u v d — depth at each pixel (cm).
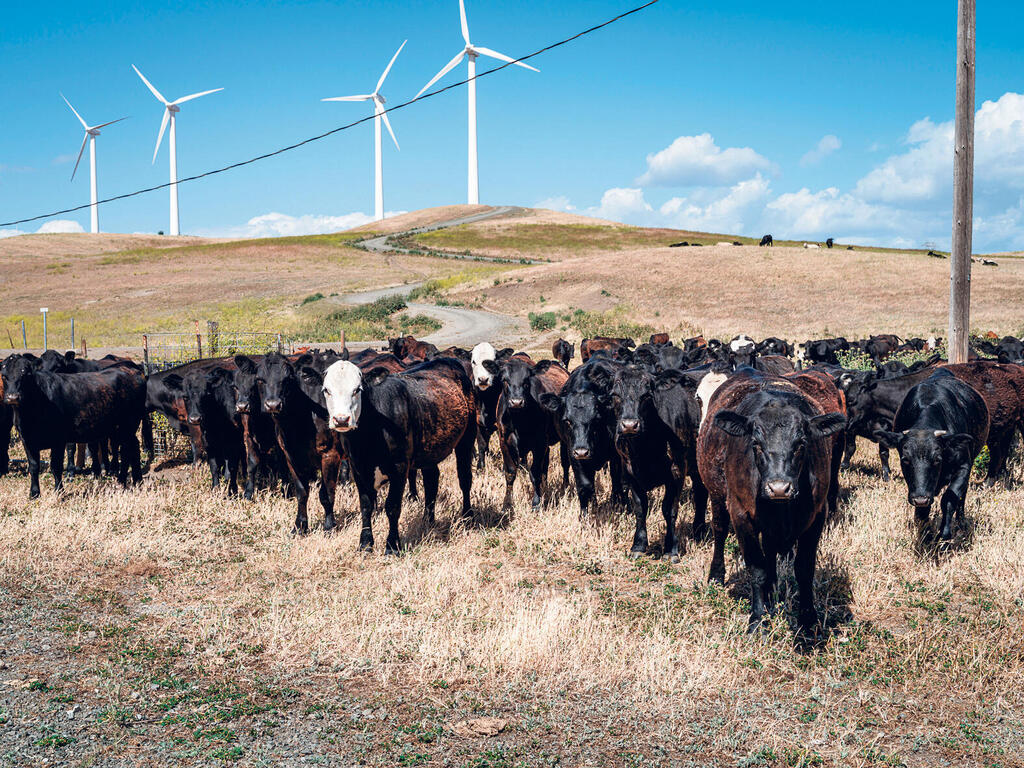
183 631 701
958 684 590
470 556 911
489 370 1189
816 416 607
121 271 10069
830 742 515
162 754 502
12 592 800
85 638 686
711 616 725
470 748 510
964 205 1247
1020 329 4500
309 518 1088
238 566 892
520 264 10812
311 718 547
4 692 583
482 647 643
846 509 1038
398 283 8831
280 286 8562
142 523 1055
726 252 8794
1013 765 490
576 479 1040
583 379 987
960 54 1230
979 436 962
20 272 10012
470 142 9825
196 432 1514
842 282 7138
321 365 1405
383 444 907
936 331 4769
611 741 518
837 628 691
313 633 681
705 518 984
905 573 823
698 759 499
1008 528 925
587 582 835
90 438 1296
